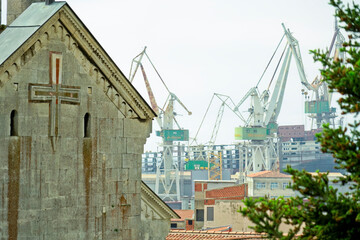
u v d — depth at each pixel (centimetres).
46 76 4025
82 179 4175
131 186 4388
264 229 3088
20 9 4628
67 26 4091
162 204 4969
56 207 4059
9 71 3875
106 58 4244
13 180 3903
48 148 4031
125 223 4350
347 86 3041
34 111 3978
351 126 3145
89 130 4212
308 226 3127
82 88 4184
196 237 6469
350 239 3061
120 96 4341
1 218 3869
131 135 4391
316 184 3119
